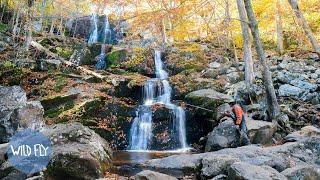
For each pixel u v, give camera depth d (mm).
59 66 14500
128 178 7707
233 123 11039
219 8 20844
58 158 7242
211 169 7473
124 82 14258
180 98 14742
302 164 8109
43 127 9258
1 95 10039
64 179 7238
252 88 13812
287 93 14102
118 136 12344
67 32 24922
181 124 13102
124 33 22953
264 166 6918
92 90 13109
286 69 16422
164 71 17484
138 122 12875
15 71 13516
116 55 17422
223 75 16312
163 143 12688
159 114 13039
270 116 11883
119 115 12688
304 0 20469
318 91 14250
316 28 21047
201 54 18078
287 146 9133
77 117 11680
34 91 12734
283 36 21859
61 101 11984
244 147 9133
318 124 12078
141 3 19359
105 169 8258
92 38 24609
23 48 15008
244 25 14188
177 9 14719
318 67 16953
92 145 8273
